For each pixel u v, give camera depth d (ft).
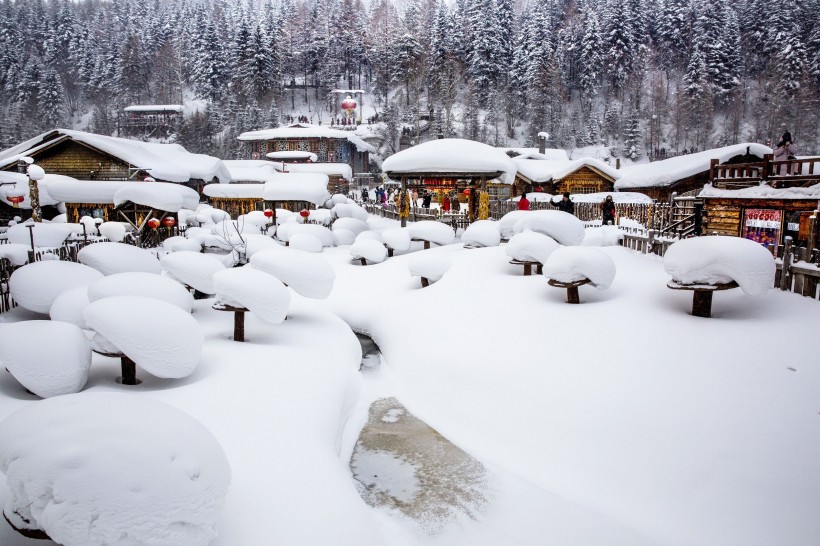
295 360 27.94
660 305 30.09
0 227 77.87
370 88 335.26
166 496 10.61
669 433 20.47
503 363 28.68
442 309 38.81
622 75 285.64
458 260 49.62
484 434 24.20
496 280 41.70
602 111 287.48
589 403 23.43
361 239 65.21
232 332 32.07
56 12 386.73
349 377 29.12
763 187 44.16
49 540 12.27
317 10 394.73
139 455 10.85
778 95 235.61
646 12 324.80
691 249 26.94
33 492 10.34
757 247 26.09
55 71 309.01
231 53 328.49
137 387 21.79
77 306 26.53
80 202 83.76
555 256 32.60
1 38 351.46
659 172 106.22
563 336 29.09
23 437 11.12
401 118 244.42
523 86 285.64
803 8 274.77
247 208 114.42
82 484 10.19
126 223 78.89
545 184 138.21
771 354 22.88
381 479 20.92
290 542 13.47
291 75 344.28
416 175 74.74
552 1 366.84
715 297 30.19
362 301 48.57
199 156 127.44
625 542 16.74
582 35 314.76
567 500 18.99
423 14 377.71
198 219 94.48
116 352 21.43
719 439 19.51
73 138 101.14
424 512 18.67
